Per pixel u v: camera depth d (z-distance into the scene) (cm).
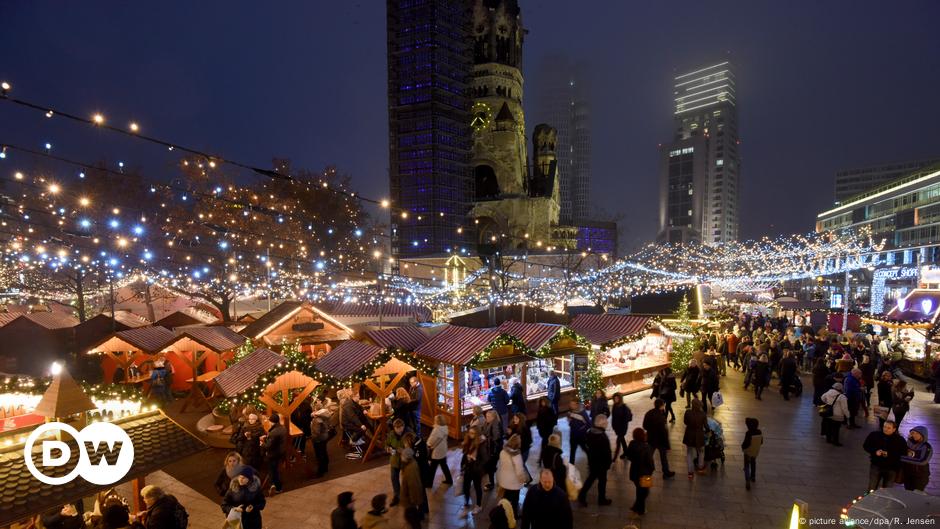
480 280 4462
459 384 1355
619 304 4259
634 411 1603
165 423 864
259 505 795
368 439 1287
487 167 7425
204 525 916
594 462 957
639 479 902
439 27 6775
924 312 2166
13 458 700
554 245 7112
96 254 2395
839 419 1266
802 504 698
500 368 1552
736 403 1681
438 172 6725
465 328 1510
